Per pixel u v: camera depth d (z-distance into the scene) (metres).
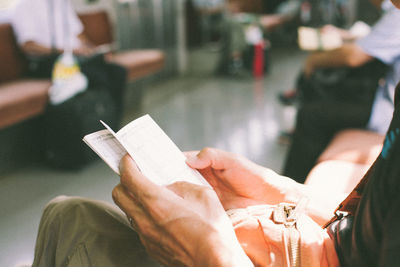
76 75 2.94
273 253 0.72
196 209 0.70
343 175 1.52
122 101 3.61
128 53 4.62
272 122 3.92
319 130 2.33
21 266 1.76
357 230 0.63
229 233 0.67
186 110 4.37
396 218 0.51
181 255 0.67
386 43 2.07
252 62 6.00
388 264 0.51
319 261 0.71
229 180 0.89
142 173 0.74
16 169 2.86
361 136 2.01
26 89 2.92
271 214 0.81
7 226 2.17
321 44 3.16
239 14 6.79
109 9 4.78
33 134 2.99
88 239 0.84
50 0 3.50
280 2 9.03
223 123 3.92
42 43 3.52
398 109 0.61
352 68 2.46
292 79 5.85
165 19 5.80
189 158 0.85
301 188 0.95
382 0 2.21
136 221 0.72
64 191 2.56
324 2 8.28
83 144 2.83
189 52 8.14
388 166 0.56
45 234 0.90
